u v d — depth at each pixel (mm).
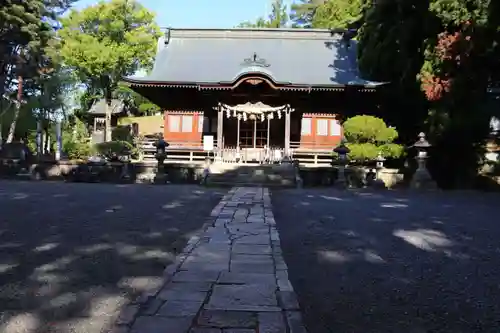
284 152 22391
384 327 3482
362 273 4992
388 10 17641
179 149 24078
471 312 3842
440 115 16406
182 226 7727
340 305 3945
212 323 3193
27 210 9398
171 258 5449
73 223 7871
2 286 4289
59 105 34844
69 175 19344
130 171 19047
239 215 8789
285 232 7406
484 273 5055
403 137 21141
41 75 32719
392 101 21531
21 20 27234
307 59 27406
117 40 34594
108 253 5688
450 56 13914
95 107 40094
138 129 41281
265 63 25953
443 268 5254
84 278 4586
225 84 23219
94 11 33062
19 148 22016
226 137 26297
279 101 25078
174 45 28953
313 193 14727
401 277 4859
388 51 18703
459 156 18719
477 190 16703
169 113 26188
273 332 3041
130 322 3279
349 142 18859
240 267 4797
